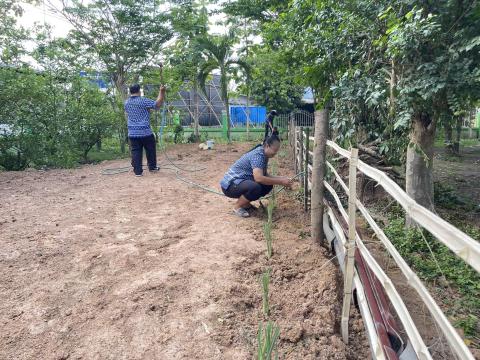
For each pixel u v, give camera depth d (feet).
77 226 14.89
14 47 37.04
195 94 56.13
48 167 33.14
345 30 15.29
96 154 45.19
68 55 39.86
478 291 11.82
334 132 20.81
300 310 9.79
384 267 13.17
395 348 7.68
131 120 25.32
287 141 48.44
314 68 17.21
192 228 14.97
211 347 8.32
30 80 32.45
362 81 14.67
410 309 10.87
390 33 12.67
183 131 56.18
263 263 12.12
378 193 19.88
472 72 11.60
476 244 4.13
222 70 52.01
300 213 17.08
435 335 9.65
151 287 10.33
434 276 12.64
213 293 10.19
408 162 16.48
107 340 8.41
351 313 10.25
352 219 8.77
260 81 58.59
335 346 8.81
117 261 11.82
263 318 9.50
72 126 36.96
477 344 9.43
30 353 7.93
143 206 17.98
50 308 9.42
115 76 45.55
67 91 39.01
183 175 26.03
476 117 79.61
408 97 13.20
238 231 14.66
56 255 12.20
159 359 7.93
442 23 12.58
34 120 33.68
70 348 8.14
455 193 24.73
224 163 31.76
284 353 8.36
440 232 4.95
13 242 13.09
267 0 38.50
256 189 16.06
